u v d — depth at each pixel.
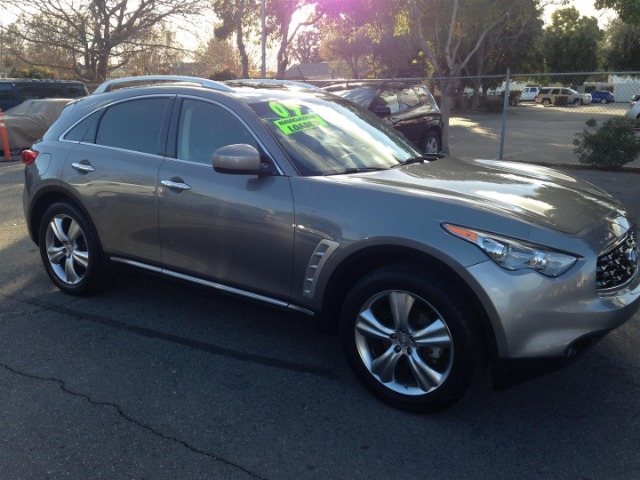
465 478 2.55
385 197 3.05
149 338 3.95
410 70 41.94
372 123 4.33
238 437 2.85
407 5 15.72
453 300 2.79
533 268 2.68
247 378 3.43
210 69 33.78
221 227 3.55
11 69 32.84
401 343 3.02
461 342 2.79
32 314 4.34
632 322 4.12
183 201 3.71
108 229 4.19
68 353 3.72
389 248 2.93
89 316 4.30
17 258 5.74
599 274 2.84
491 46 34.91
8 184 10.02
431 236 2.81
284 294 3.40
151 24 27.58
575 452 2.72
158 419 3.00
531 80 58.00
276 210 3.32
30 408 3.09
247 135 3.60
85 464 2.64
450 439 2.83
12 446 2.76
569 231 2.84
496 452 2.73
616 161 11.00
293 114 3.81
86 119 4.48
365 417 3.02
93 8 26.83
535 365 2.73
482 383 3.36
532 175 3.79
